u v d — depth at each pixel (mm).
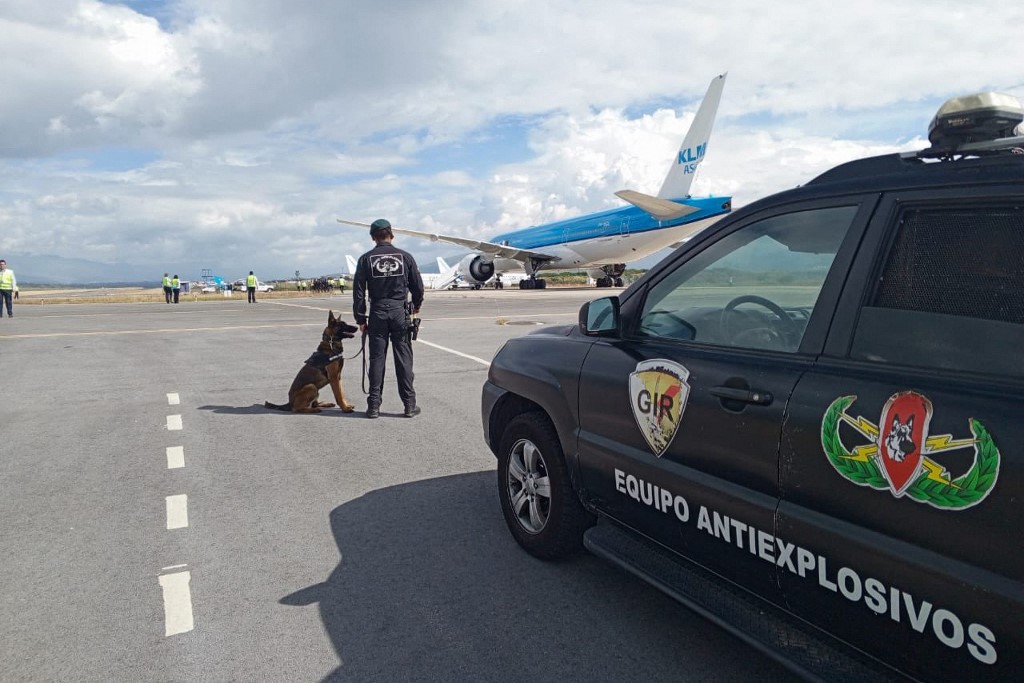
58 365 10070
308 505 4168
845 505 1786
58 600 3008
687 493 2330
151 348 12117
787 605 2027
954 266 1752
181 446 5547
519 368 3445
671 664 2506
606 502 2834
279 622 2820
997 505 1448
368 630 2748
